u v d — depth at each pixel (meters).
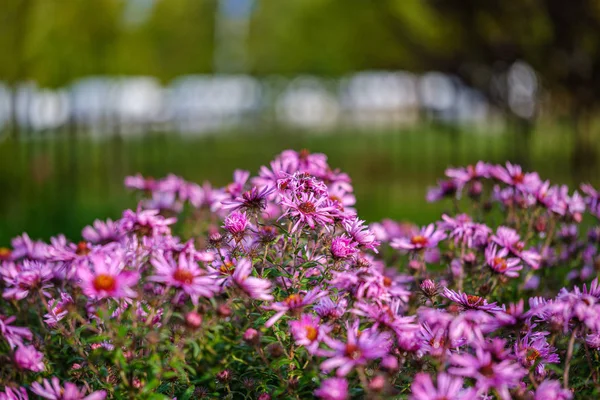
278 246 3.28
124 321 2.88
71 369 2.98
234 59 32.81
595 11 8.90
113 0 16.42
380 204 9.81
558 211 3.86
